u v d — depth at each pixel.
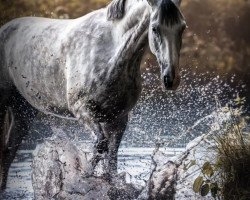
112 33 8.15
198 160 8.45
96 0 23.83
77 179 8.06
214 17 25.33
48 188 8.20
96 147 8.07
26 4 23.02
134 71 8.06
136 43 7.88
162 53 7.06
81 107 8.21
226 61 24.22
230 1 25.52
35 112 9.99
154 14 7.21
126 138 12.77
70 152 8.30
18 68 9.30
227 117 8.43
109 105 8.10
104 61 8.06
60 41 8.62
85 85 8.12
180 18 7.11
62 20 9.12
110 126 8.37
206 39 24.88
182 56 23.84
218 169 7.88
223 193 7.75
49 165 8.28
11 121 9.89
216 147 8.05
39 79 8.92
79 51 8.28
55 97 8.79
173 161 8.03
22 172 10.27
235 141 8.01
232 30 25.23
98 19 8.38
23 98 9.87
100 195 7.89
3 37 9.70
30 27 9.39
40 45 8.92
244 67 24.45
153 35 7.19
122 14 8.02
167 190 7.83
